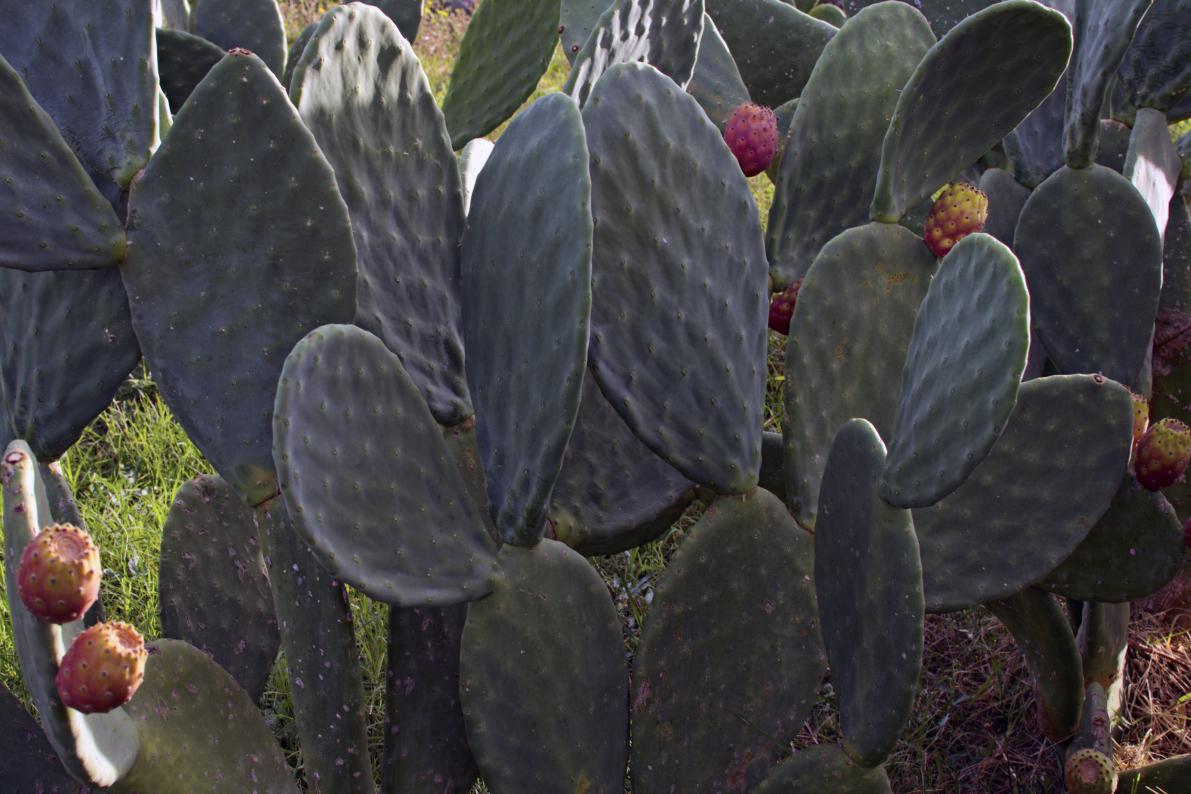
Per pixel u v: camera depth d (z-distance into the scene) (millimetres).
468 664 1402
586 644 1465
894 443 1362
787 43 2314
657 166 1476
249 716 1484
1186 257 2014
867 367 1616
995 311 1288
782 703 1550
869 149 1779
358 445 1344
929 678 2074
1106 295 1810
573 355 1312
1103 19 1714
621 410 1477
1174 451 1544
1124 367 1825
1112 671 1873
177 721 1390
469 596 1394
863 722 1383
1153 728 1970
